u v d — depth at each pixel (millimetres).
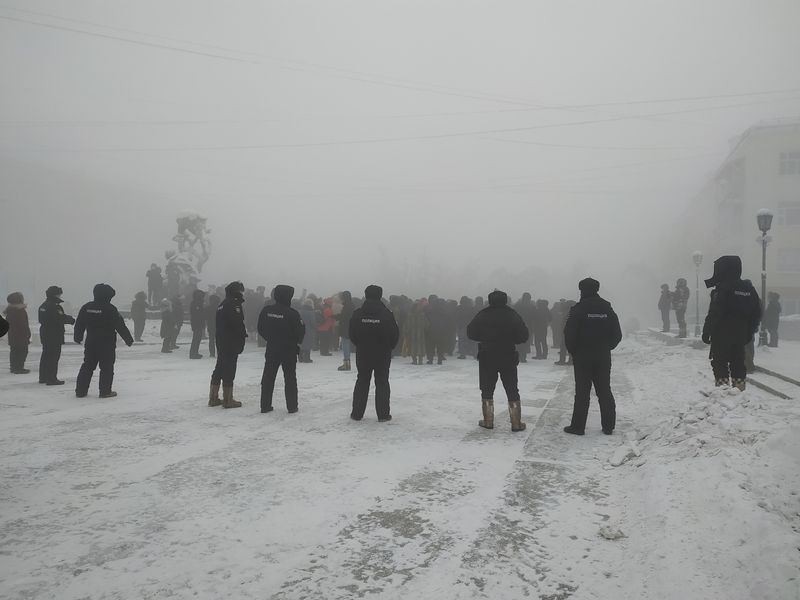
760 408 4859
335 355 16391
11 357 10758
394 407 7543
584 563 2920
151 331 23000
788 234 40531
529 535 3285
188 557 2930
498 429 6191
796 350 14141
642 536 3158
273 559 2928
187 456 4945
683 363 12148
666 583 2572
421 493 4016
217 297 15062
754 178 41562
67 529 3289
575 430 5945
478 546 3119
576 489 4133
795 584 2322
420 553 3023
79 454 4977
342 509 3680
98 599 2477
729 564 2623
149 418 6617
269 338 7059
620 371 12484
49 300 9359
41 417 6621
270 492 4008
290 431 5996
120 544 3084
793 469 3469
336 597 2541
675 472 3932
